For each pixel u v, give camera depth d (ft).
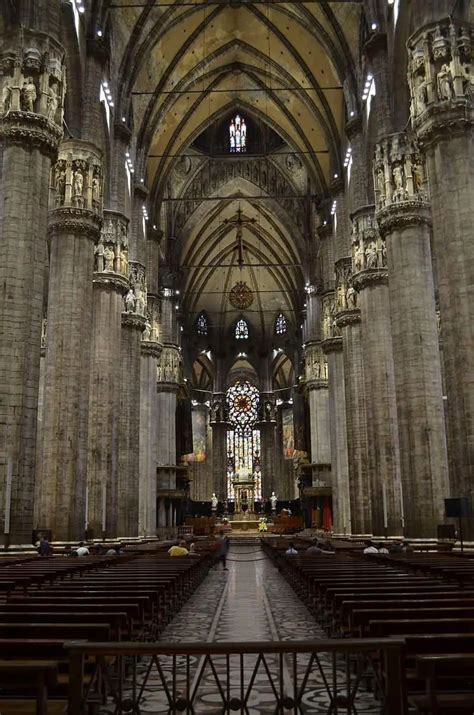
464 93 65.46
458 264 62.59
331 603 30.07
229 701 14.28
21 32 66.64
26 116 64.69
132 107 126.82
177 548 64.49
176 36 131.23
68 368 78.89
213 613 43.80
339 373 140.56
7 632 17.42
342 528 130.52
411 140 84.12
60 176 84.07
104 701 20.48
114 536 94.63
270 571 84.99
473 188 63.77
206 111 163.63
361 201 108.78
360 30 106.93
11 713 16.24
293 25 128.67
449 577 35.35
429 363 78.18
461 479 59.41
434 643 15.35
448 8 68.39
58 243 82.84
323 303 146.82
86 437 80.02
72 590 28.55
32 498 60.95
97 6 94.89
